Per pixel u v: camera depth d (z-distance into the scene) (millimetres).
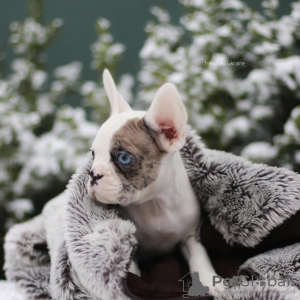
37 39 1345
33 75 1298
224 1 1122
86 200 587
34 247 704
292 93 1014
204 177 636
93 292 559
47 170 1061
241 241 625
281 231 621
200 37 1076
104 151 571
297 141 959
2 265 962
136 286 565
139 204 620
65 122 1143
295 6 1091
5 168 1119
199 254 637
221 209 629
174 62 1119
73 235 566
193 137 649
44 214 721
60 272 592
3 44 1536
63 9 1562
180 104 572
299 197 599
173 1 1448
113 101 630
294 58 995
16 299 682
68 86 1327
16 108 1199
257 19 1087
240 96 1062
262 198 608
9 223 1052
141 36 1519
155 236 639
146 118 577
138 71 1495
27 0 1385
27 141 1126
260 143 1006
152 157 580
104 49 1297
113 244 552
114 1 1550
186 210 635
